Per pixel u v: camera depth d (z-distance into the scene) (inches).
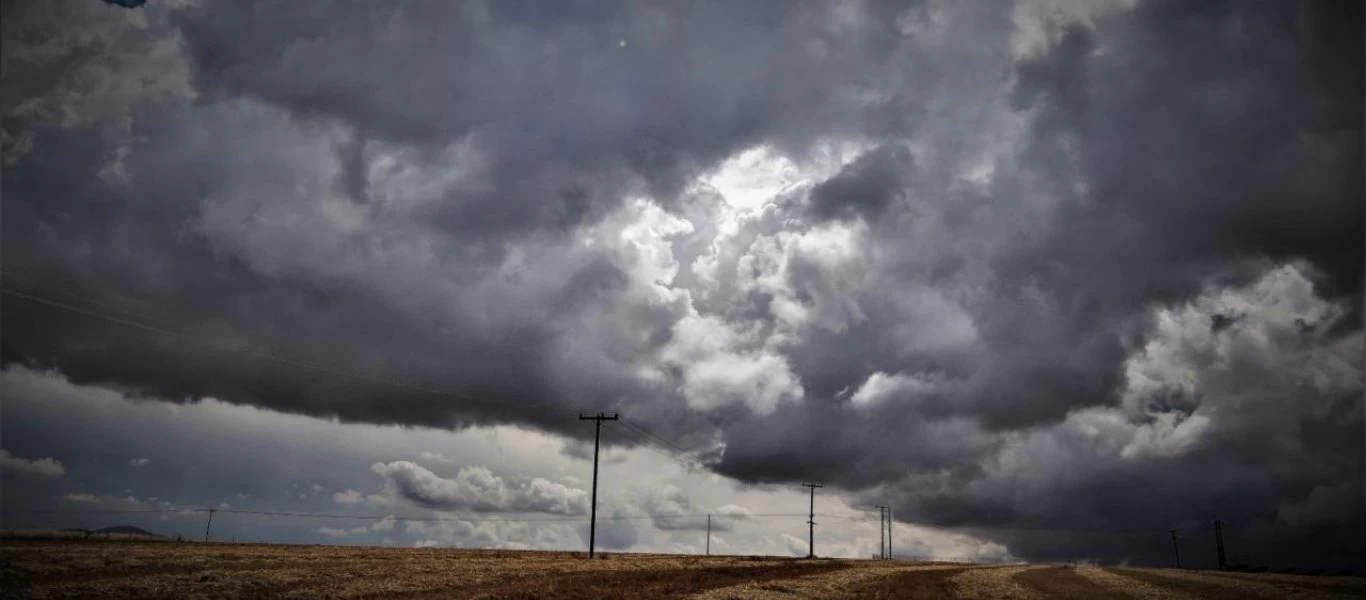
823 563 4138.8
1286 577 3767.2
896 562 4899.1
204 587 1731.1
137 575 1861.5
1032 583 2997.0
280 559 2546.8
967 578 3161.9
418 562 2709.2
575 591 2027.6
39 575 1733.5
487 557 3289.9
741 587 2345.0
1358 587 2994.6
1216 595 2593.5
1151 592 2677.2
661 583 2380.7
